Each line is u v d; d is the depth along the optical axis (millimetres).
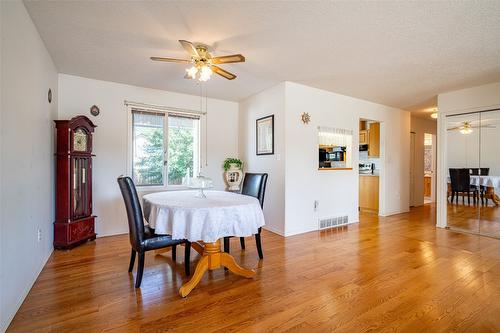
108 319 1666
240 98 4645
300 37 2398
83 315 1707
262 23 2166
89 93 3561
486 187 3738
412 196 6336
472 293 2025
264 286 2143
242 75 3455
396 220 4777
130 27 2248
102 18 2105
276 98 3859
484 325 1627
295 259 2760
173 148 4305
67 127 2994
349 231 3967
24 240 1922
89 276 2305
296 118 3809
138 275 2098
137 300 1907
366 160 5734
